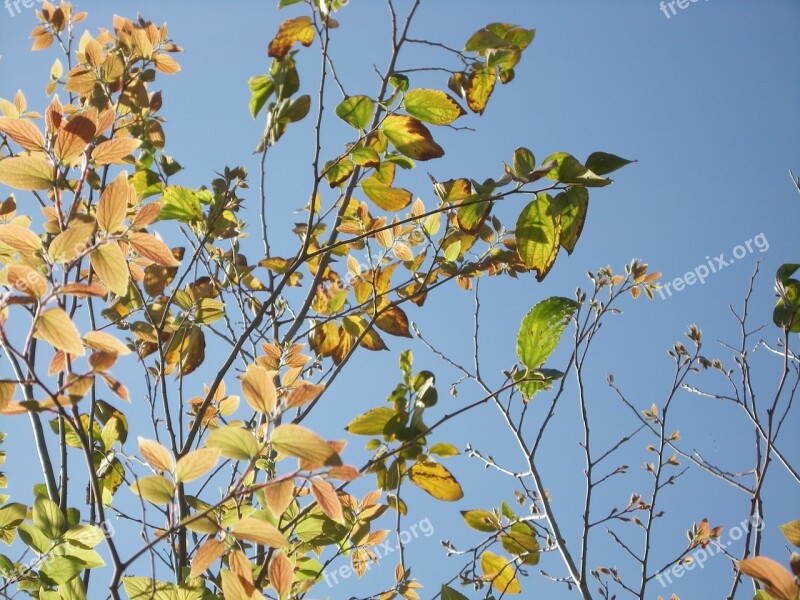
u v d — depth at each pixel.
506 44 2.09
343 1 2.09
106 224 1.78
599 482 2.38
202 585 1.94
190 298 2.26
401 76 2.13
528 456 2.32
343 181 2.18
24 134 1.80
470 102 2.12
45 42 2.40
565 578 2.61
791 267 2.12
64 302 1.76
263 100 2.11
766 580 1.71
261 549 2.12
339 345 2.32
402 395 2.01
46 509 1.97
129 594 1.93
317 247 2.41
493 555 2.31
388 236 2.33
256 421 2.28
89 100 2.23
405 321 2.32
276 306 2.39
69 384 1.73
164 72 2.30
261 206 2.34
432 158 2.07
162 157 2.28
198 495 2.15
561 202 1.90
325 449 1.73
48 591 1.97
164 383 2.15
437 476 2.03
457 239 2.32
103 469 2.11
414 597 2.15
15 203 2.12
